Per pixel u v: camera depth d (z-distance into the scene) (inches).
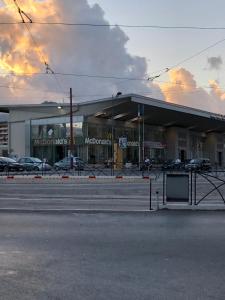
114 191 879.1
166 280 252.8
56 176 1353.3
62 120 2763.3
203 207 574.2
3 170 1859.0
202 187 944.3
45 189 926.4
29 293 229.5
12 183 1117.1
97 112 2647.6
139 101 2566.4
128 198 738.2
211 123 3486.7
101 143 2770.7
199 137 3831.2
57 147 2795.3
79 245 347.3
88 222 464.1
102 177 1290.6
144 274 265.3
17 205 633.0
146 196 776.9
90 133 2704.2
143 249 334.0
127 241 363.6
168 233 401.1
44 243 354.3
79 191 879.7
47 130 2832.2
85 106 2659.9
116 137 2898.6
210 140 3956.7
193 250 330.3
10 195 797.9
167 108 2770.7
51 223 456.4
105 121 2819.9
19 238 374.6
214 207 572.7
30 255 313.1
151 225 446.3
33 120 2891.2
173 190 596.4
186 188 595.8
